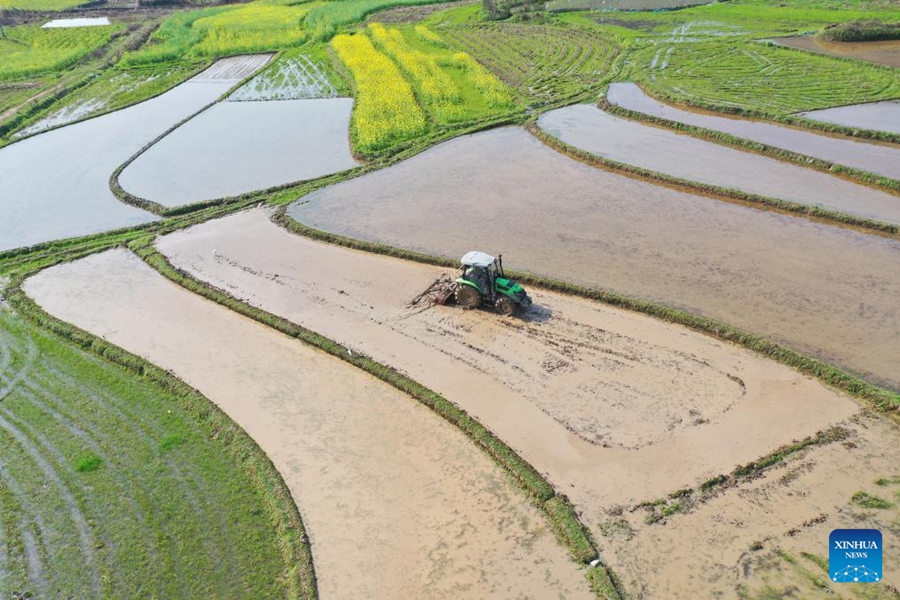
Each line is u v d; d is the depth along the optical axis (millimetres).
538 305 23188
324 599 14070
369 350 21562
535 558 14539
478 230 28281
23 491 17438
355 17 72562
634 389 18906
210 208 32781
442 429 18375
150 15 83438
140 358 22078
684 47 53500
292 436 18562
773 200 28469
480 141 38750
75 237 30938
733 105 39406
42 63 62031
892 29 51125
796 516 14836
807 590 13305
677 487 15781
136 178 36594
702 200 29719
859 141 34125
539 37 61344
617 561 14227
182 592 14531
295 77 54250
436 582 14234
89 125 46438
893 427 16891
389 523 15703
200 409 19703
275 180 35188
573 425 17828
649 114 39906
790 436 16906
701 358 19875
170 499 16953
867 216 26703
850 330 20281
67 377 21859
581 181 32500
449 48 59375
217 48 63969
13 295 26500
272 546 15492
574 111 42500
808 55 48688
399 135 39844
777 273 23578
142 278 27328
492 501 16031
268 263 27422
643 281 23656
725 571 13828
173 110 48312
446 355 21062
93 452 18625
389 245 27547
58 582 14898
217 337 23188
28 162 40250
